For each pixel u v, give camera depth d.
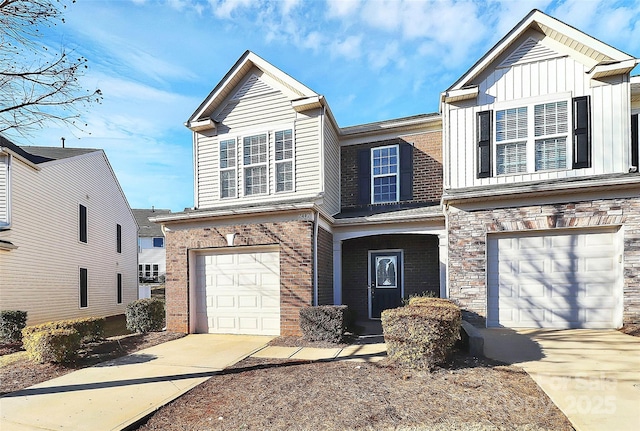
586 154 8.41
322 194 10.27
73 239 16.53
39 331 7.12
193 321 9.84
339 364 6.14
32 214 13.75
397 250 11.55
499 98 9.24
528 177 8.79
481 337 6.16
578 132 8.52
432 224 10.02
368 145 12.02
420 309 6.24
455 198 8.31
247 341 8.53
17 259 12.86
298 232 9.02
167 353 7.47
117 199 21.02
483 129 9.27
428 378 5.16
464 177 9.34
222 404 4.64
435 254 11.16
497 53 9.11
